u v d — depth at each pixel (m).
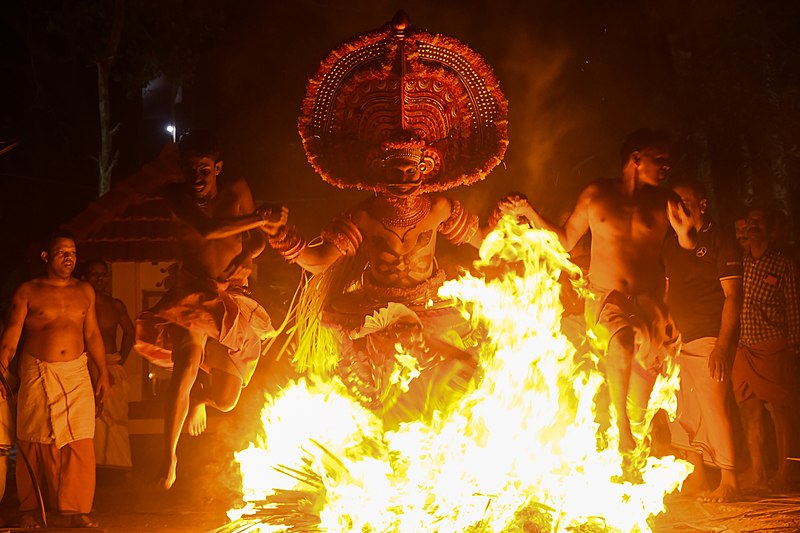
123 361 10.37
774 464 10.08
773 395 8.78
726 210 16.14
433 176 6.96
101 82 14.75
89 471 7.67
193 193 6.48
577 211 7.14
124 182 11.30
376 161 6.90
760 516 6.89
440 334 6.83
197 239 6.56
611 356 6.80
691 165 15.75
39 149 19.48
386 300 6.85
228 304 6.42
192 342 6.41
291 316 8.26
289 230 6.54
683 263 8.16
